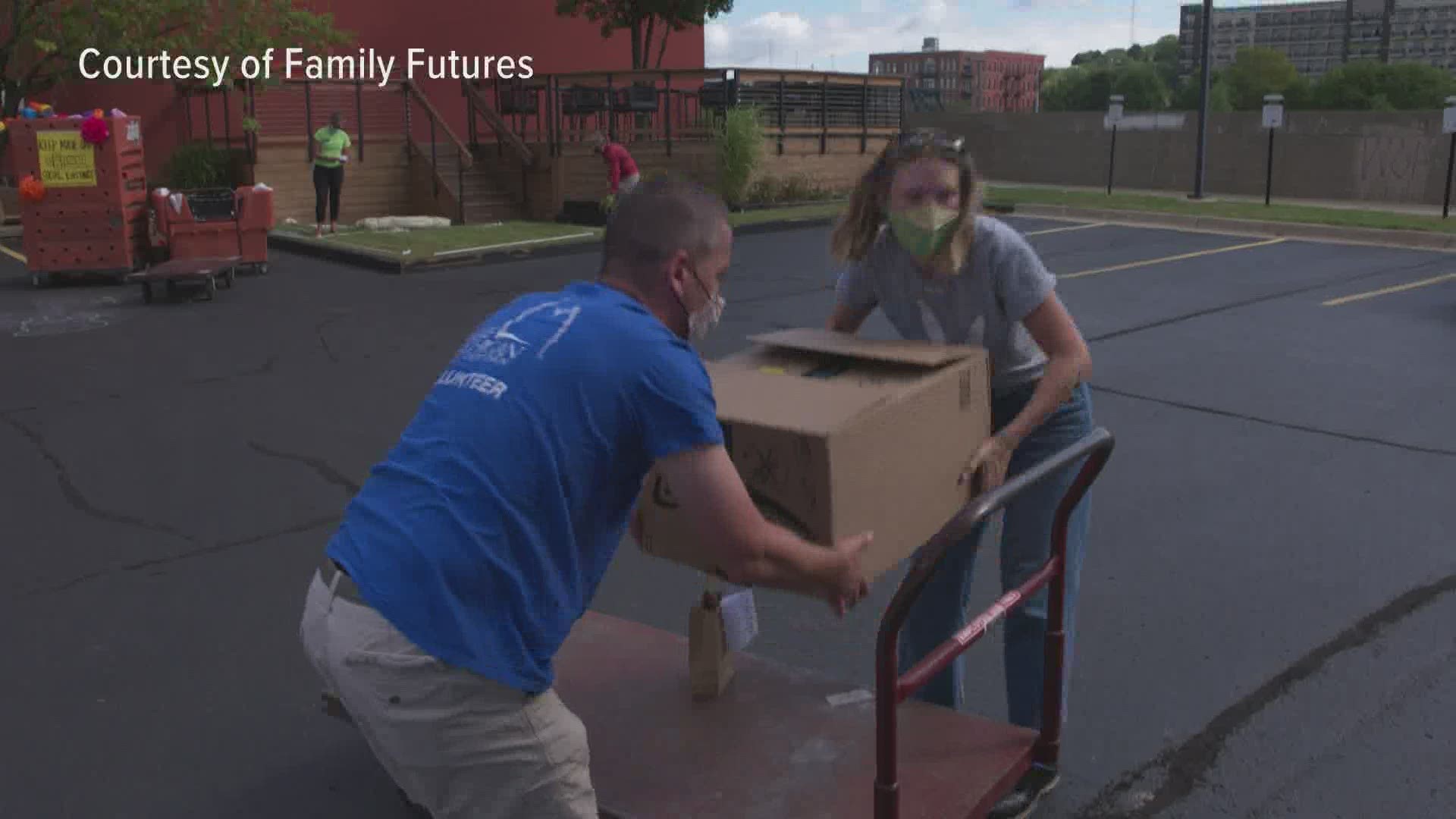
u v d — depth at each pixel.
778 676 3.12
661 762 2.71
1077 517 3.01
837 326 3.15
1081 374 2.78
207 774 3.37
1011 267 2.75
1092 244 16.27
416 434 2.04
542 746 2.02
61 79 17.62
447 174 19.80
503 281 12.73
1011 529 3.00
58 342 9.57
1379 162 22.89
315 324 10.27
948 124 30.34
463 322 10.34
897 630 2.21
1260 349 9.07
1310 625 4.26
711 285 2.14
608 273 2.16
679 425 1.96
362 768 3.39
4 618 4.40
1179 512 5.47
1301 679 3.85
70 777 3.36
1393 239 16.48
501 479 1.92
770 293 12.01
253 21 18.44
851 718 2.90
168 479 6.03
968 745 2.77
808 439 2.23
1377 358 8.70
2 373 8.44
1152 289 12.09
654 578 4.76
